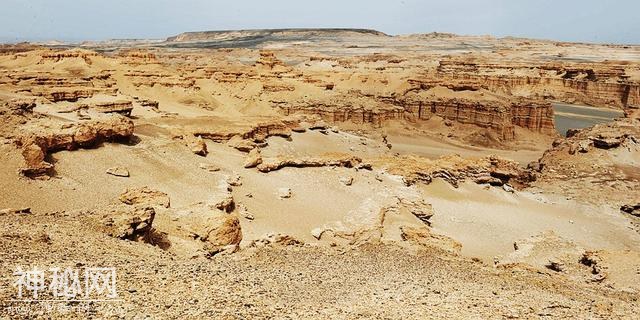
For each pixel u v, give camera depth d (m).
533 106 135.25
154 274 20.75
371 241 41.31
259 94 135.38
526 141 131.12
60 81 96.56
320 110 130.25
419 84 158.12
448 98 142.88
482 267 35.28
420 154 112.00
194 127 74.88
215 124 81.62
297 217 49.34
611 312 23.36
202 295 18.86
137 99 98.50
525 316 20.33
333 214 51.88
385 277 28.27
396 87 162.25
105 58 128.75
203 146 61.25
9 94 73.75
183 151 58.66
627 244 60.81
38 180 41.66
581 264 44.34
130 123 55.88
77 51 123.19
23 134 45.38
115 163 50.00
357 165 67.69
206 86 133.88
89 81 102.44
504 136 129.88
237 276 23.58
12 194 38.19
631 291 35.66
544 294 27.06
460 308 20.98
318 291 23.38
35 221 26.56
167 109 104.25
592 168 89.50
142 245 27.86
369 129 130.50
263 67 156.38
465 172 74.81
